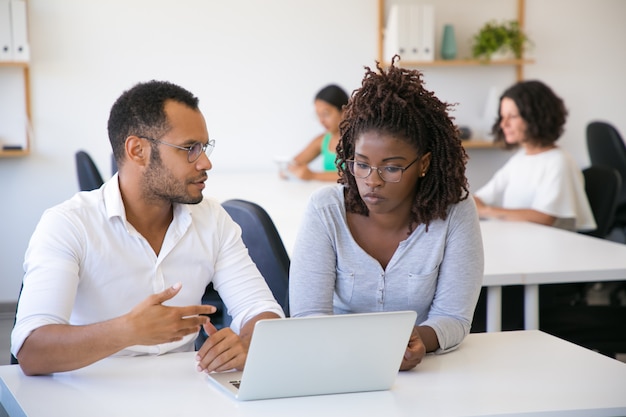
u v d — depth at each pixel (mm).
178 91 1764
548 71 5641
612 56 5695
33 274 1668
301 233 1901
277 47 5285
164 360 1724
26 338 1574
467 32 5504
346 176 1870
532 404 1464
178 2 5117
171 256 1845
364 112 1750
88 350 1532
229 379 1572
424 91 1801
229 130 5301
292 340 1433
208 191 4230
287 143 5383
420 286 1872
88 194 1799
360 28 5379
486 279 2504
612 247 2982
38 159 5023
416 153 1766
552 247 2979
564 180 3693
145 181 1760
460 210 1867
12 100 4941
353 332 1471
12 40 4730
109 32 5035
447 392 1533
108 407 1427
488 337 1946
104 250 1761
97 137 5086
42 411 1402
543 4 5574
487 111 5480
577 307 2975
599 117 5734
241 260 1949
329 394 1513
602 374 1651
